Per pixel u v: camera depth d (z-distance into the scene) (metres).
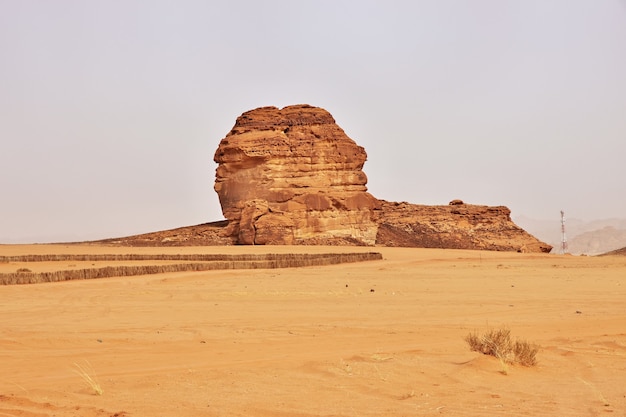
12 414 11.34
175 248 85.38
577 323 23.33
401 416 10.90
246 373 14.35
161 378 14.00
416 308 28.41
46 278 41.03
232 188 97.25
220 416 11.08
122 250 81.62
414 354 16.59
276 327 22.48
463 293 35.03
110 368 15.71
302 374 14.21
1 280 39.25
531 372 14.65
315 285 39.72
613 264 62.91
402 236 103.81
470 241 103.75
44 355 17.53
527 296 33.34
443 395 12.47
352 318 25.19
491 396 12.37
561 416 10.81
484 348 16.59
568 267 57.66
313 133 98.19
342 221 96.38
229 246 89.25
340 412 11.16
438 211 110.81
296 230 94.00
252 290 36.41
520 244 104.00
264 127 97.94
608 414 10.91
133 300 31.89
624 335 20.12
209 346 18.81
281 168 95.81
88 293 35.00
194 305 29.70
